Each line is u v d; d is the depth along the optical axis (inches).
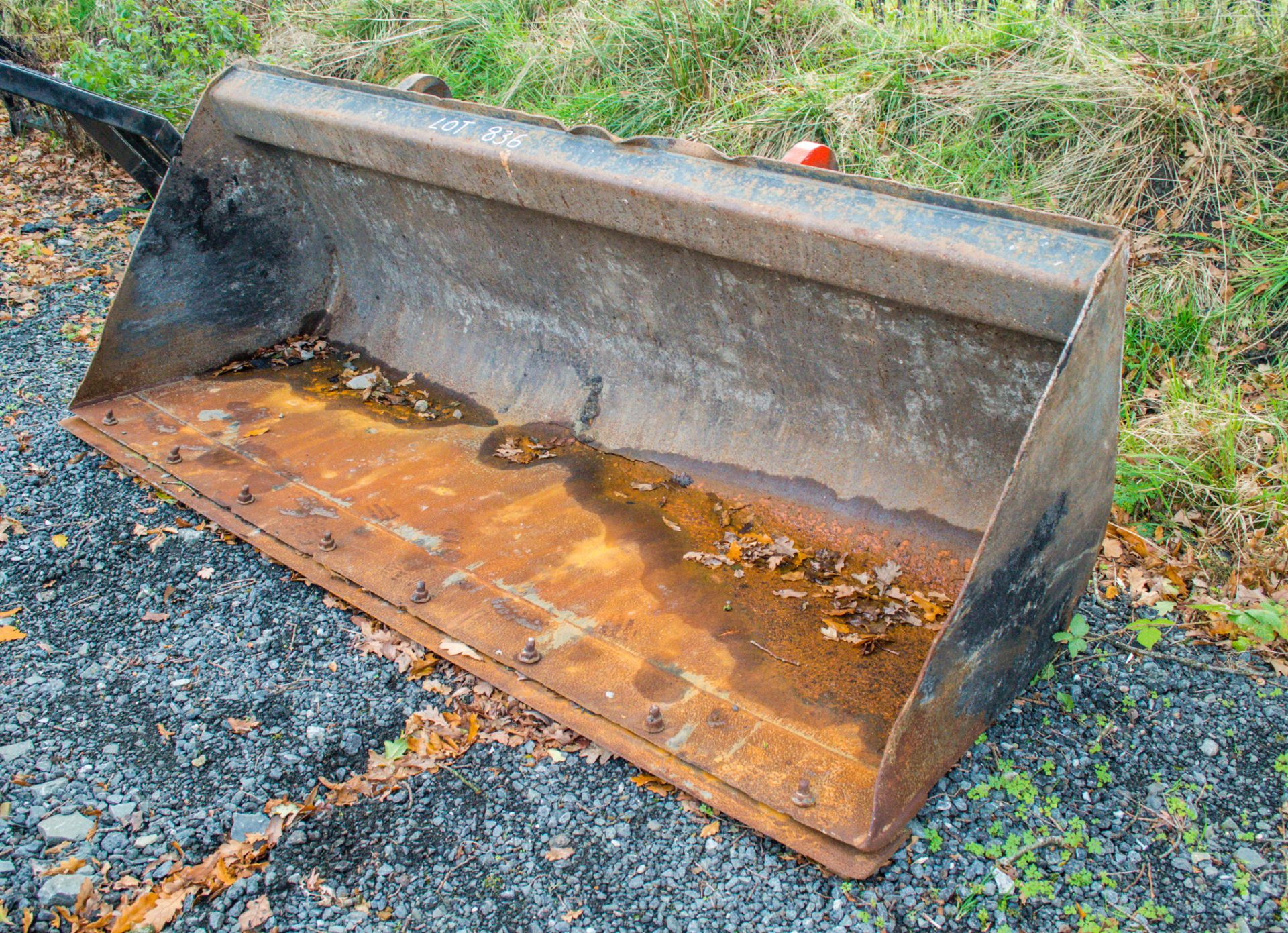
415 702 115.9
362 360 185.5
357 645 123.6
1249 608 127.0
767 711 107.7
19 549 140.2
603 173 123.4
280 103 158.4
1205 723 112.3
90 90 276.5
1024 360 107.8
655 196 119.0
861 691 110.0
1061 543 103.3
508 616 122.7
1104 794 103.7
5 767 106.1
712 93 239.3
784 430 140.1
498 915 92.7
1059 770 106.3
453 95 275.4
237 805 103.1
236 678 119.2
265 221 178.9
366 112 149.6
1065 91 207.3
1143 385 167.9
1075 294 91.3
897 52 230.5
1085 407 93.8
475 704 114.9
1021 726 111.4
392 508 143.7
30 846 97.4
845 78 227.5
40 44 344.5
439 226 161.6
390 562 132.4
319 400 173.8
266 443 159.6
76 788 104.2
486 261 161.0
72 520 146.0
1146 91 199.3
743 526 138.8
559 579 129.0
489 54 280.1
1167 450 152.6
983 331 108.0
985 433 119.7
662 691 110.8
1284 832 99.6
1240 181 190.1
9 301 218.7
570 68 263.6
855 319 119.4
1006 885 94.0
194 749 109.5
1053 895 93.4
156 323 171.8
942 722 98.0
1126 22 217.3
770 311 128.3
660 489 146.9
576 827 100.9
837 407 133.6
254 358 185.6
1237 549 137.9
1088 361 90.4
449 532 138.7
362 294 188.9
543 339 165.3
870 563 129.6
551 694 111.8
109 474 156.2
